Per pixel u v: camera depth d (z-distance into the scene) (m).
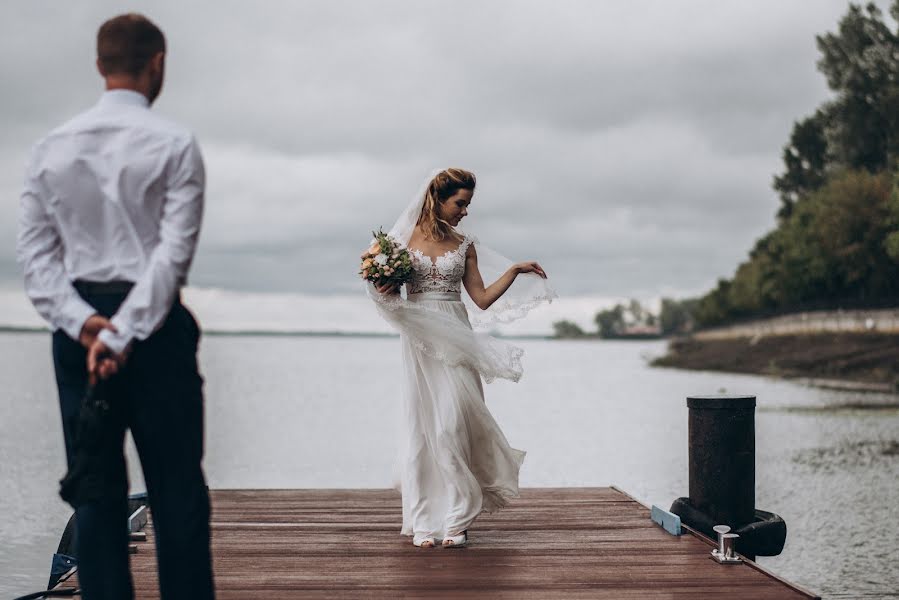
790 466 14.05
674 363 73.69
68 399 2.75
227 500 6.37
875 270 51.53
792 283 58.56
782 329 64.25
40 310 2.65
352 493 6.66
